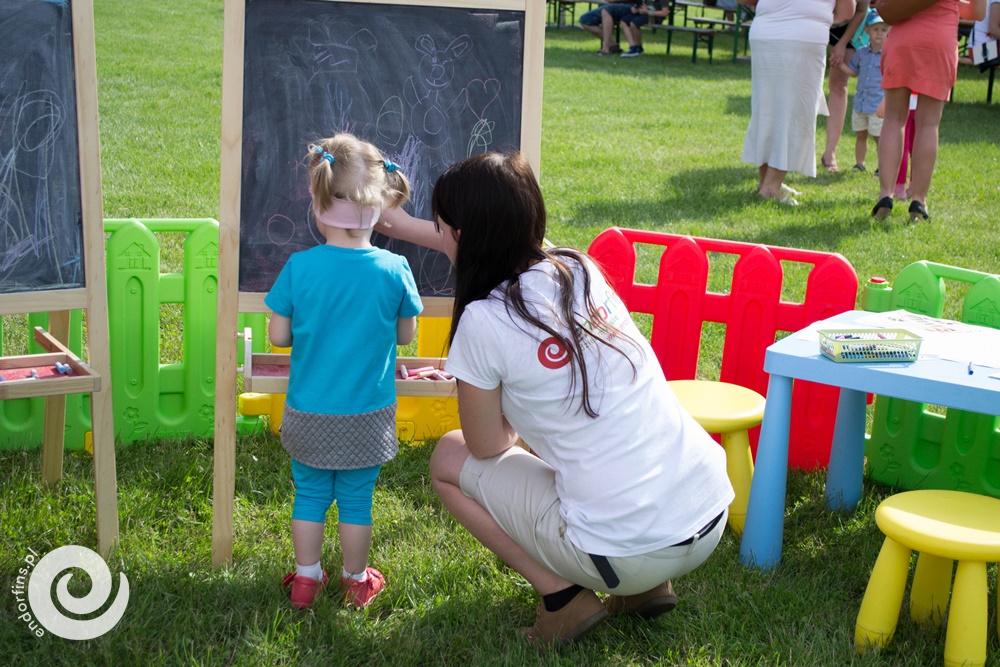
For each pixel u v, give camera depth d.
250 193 2.88
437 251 3.05
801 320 3.77
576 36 19.33
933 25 6.49
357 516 2.78
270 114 2.86
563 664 2.56
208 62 13.20
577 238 6.48
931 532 2.53
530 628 2.70
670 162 9.12
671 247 3.85
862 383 2.83
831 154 8.82
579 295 2.42
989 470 3.55
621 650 2.67
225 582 2.85
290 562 3.00
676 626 2.77
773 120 7.43
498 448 2.59
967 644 2.54
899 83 6.68
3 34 2.64
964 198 7.94
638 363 2.44
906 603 2.95
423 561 3.03
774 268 3.74
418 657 2.60
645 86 13.81
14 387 2.69
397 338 2.83
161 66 12.65
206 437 3.89
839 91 8.64
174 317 4.84
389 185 2.74
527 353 2.35
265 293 2.92
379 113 2.94
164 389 3.83
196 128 9.53
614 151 9.54
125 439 3.79
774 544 3.08
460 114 2.98
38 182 2.75
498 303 2.38
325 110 2.90
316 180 2.63
